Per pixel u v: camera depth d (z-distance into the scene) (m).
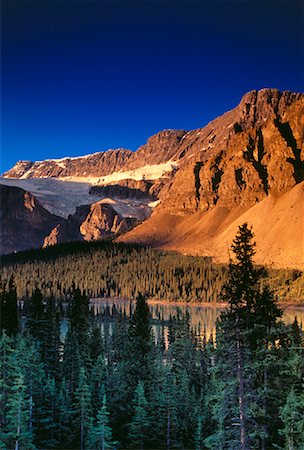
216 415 34.06
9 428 49.38
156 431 62.31
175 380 65.56
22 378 50.47
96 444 56.56
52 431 60.72
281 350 41.97
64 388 64.81
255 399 32.28
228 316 31.58
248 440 31.11
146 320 77.38
